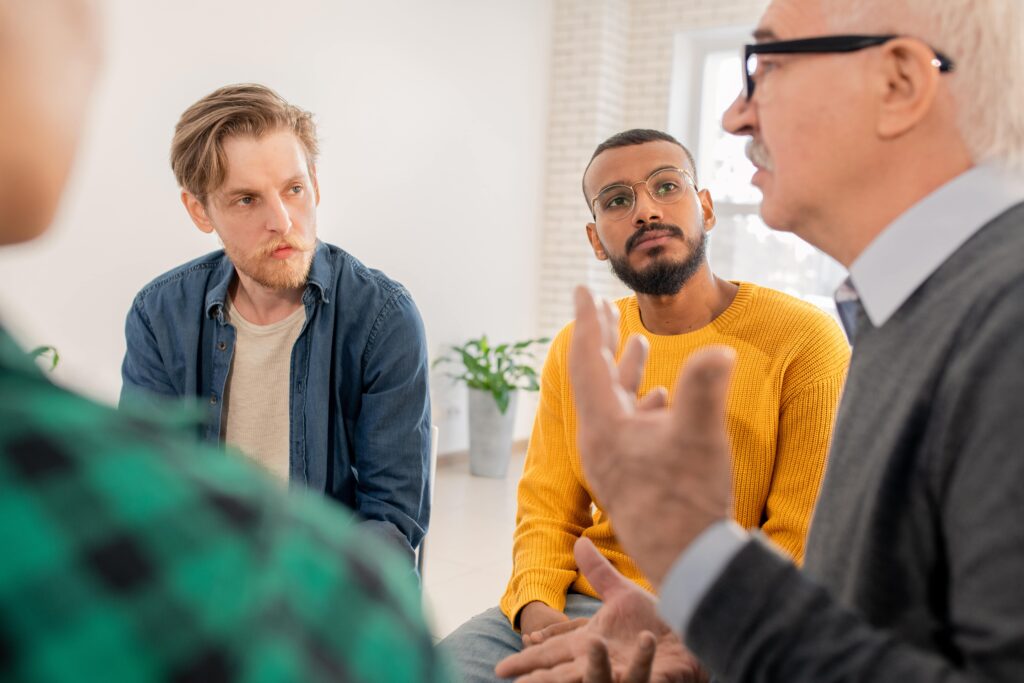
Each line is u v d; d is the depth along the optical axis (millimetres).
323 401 1746
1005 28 725
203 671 278
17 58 334
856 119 764
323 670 305
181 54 4086
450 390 5871
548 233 6629
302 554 322
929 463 672
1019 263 665
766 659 612
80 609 268
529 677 1000
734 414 1601
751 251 6398
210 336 1794
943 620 689
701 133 6637
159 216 4055
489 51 5930
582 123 6438
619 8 6477
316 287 1736
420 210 5520
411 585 389
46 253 3623
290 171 1624
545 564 1667
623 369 751
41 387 319
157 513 292
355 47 4992
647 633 859
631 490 645
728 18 6254
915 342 724
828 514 809
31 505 274
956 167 759
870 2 749
